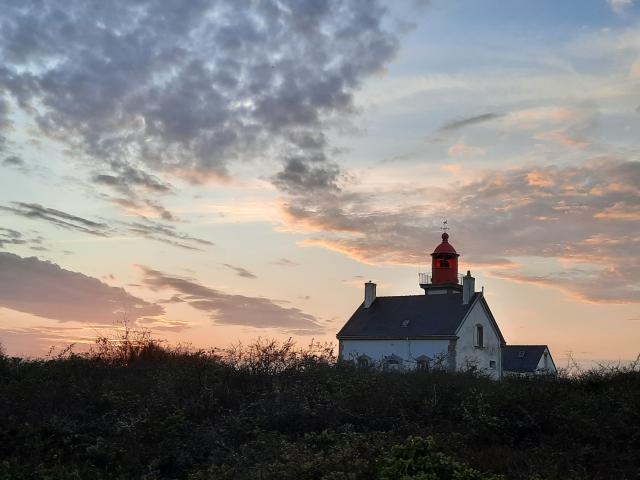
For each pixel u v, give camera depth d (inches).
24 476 434.0
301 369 649.0
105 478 448.8
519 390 597.9
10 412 525.3
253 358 653.9
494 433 526.0
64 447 493.4
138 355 730.8
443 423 551.2
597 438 500.4
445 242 2240.4
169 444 490.3
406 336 1792.6
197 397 576.1
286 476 422.6
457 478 386.9
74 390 579.8
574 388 629.6
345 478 404.8
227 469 443.5
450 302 1850.4
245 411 554.6
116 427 510.9
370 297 1972.2
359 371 669.3
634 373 650.2
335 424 540.7
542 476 421.7
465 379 681.6
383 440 497.4
